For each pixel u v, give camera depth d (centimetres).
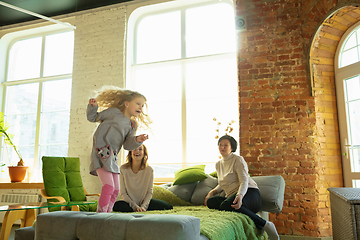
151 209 321
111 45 525
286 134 396
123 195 321
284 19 418
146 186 328
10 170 508
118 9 533
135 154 329
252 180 312
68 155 513
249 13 434
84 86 529
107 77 517
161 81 514
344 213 140
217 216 242
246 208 278
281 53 412
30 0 528
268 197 314
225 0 500
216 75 487
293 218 378
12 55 627
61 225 157
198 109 487
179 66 509
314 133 387
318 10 393
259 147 403
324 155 388
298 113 395
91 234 150
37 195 501
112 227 147
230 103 473
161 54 525
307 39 402
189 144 482
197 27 513
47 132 570
